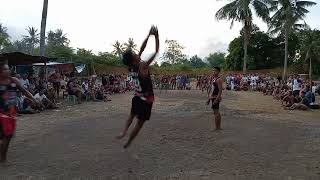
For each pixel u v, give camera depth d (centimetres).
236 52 6169
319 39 5903
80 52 5972
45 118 1420
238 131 1143
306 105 1917
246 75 4241
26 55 2014
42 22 2411
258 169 741
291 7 4731
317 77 6091
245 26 4806
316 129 1226
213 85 1158
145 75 635
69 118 1420
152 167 748
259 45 6147
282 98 2217
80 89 2114
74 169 730
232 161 798
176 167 750
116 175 695
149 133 1089
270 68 6156
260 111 1767
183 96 2691
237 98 2653
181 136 1052
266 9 4784
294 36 6144
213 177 688
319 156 846
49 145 927
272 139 1032
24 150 873
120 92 3078
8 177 677
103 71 5362
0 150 777
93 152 859
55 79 2353
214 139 1019
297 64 6238
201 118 1421
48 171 716
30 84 1905
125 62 639
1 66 717
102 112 1622
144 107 639
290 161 802
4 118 729
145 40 626
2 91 723
